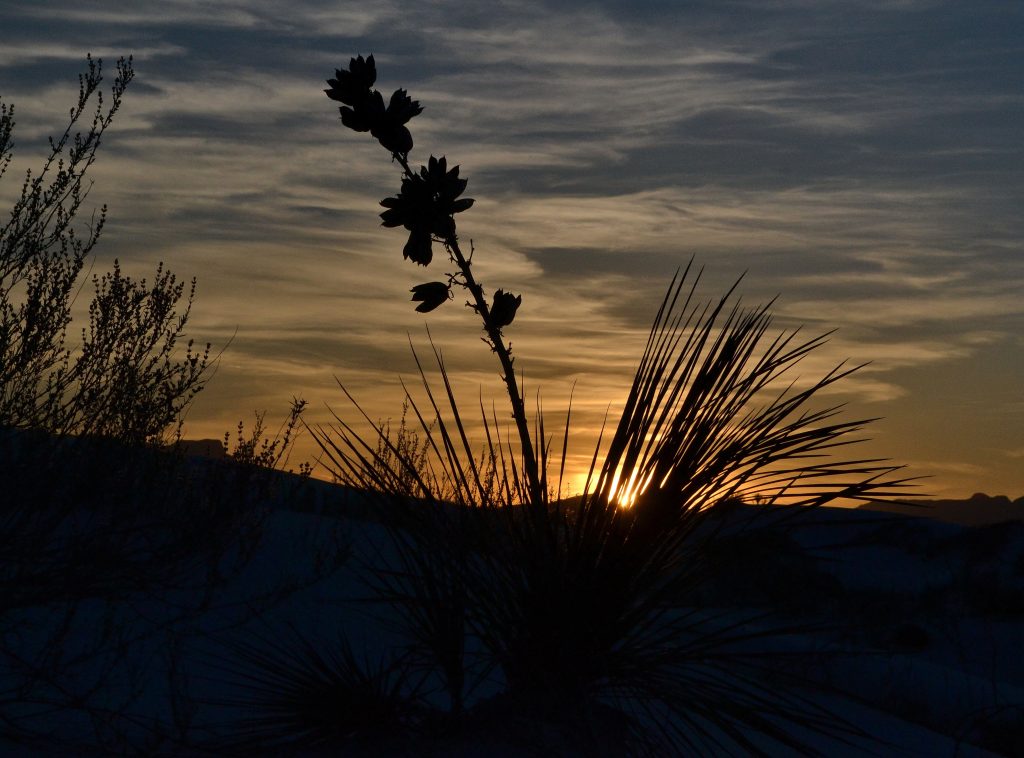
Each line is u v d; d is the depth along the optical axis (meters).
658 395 3.23
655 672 3.05
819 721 2.94
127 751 3.04
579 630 3.02
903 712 6.62
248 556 5.22
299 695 3.23
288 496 6.10
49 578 3.64
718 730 3.98
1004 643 12.13
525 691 3.08
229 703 3.30
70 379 4.28
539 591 3.07
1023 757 6.32
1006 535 22.70
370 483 3.19
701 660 3.05
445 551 3.14
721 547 3.06
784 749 4.10
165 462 4.91
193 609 4.63
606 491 3.14
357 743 3.06
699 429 3.15
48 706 3.47
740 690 3.01
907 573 19.81
